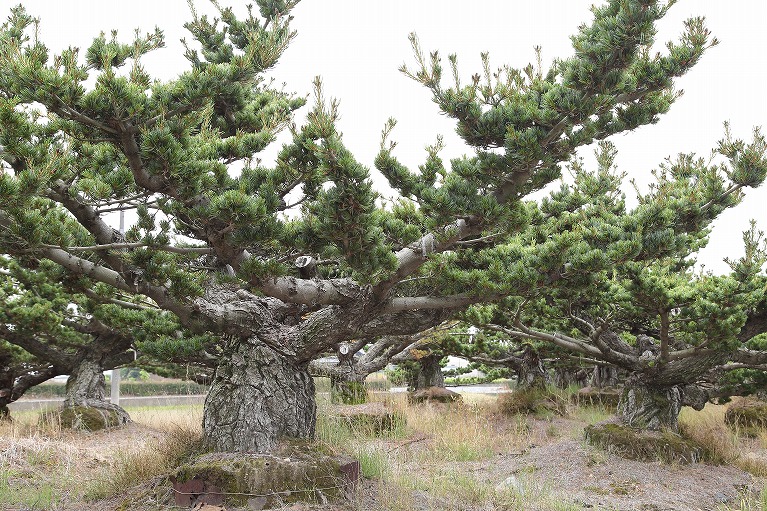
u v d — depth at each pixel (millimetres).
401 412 12195
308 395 7281
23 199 4672
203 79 5574
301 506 5852
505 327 10578
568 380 20203
